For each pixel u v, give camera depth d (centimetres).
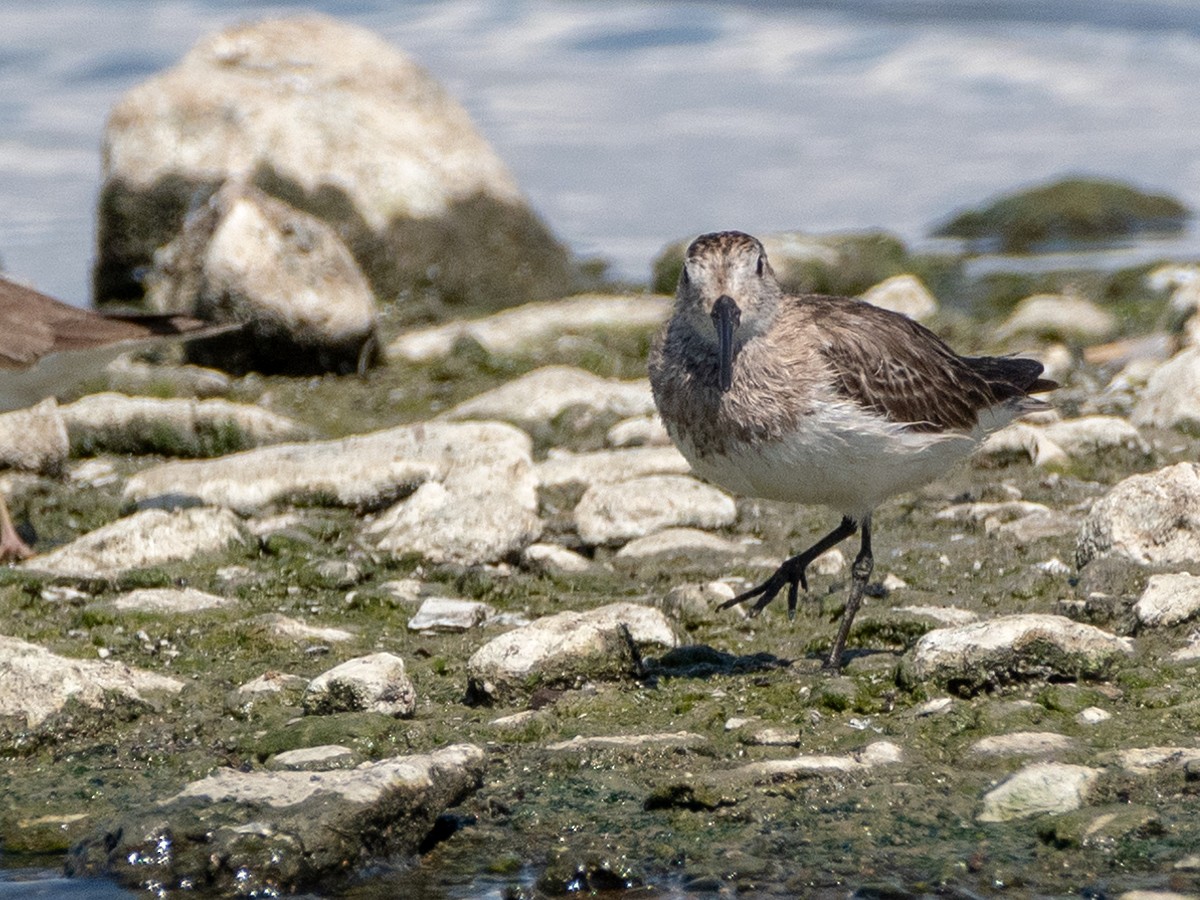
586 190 2866
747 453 1027
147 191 2283
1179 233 2744
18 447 1516
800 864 822
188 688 1045
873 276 2323
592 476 1474
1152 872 793
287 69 2372
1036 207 2738
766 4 4134
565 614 1064
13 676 995
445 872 841
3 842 876
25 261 2456
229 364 1914
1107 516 1189
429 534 1306
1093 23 3947
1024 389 1156
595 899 810
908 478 1047
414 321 2225
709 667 1066
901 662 1012
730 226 2695
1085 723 936
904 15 4025
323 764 923
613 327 2070
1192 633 1044
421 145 2356
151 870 827
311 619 1189
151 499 1407
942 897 789
